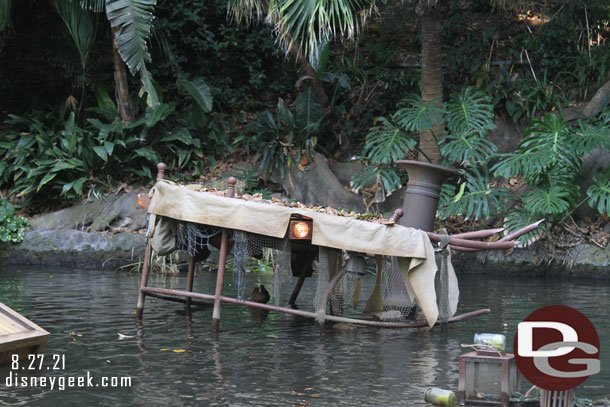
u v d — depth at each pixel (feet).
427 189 23.03
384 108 46.88
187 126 44.91
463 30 50.80
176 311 24.12
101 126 42.16
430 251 20.49
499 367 12.82
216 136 45.27
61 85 47.11
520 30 51.49
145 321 21.98
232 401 13.26
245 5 35.68
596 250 37.24
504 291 30.45
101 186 41.68
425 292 20.36
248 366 16.19
